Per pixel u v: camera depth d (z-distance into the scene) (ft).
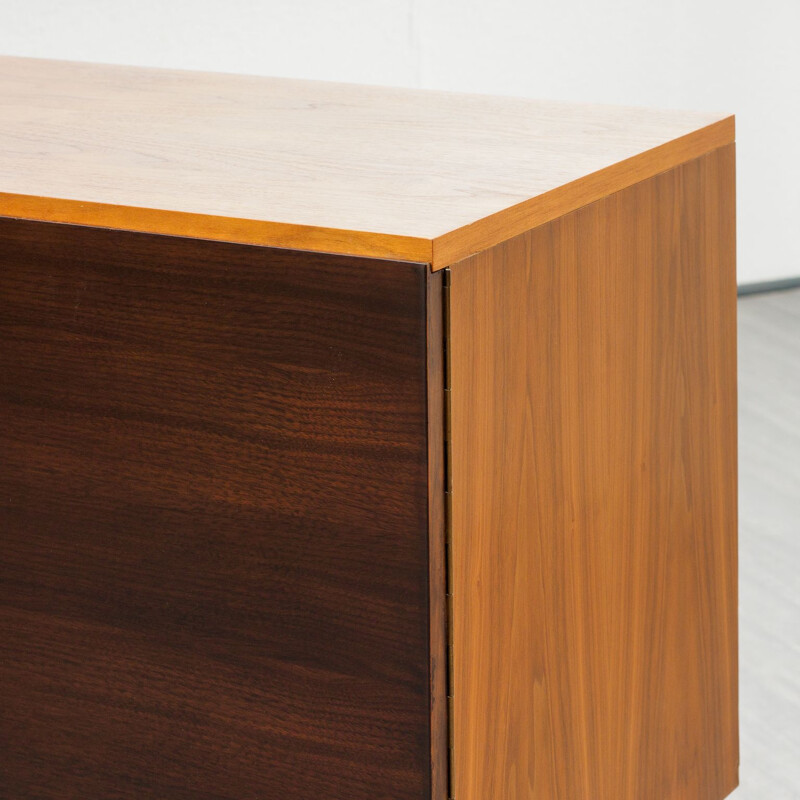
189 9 10.14
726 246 4.56
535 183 3.53
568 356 3.66
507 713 3.59
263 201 3.38
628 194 3.87
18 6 9.48
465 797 3.43
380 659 3.32
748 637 6.62
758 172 12.37
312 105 4.92
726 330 4.63
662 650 4.43
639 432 4.11
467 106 4.86
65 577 3.77
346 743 3.43
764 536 7.66
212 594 3.53
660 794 4.52
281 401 3.28
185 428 3.44
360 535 3.26
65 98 5.11
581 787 4.03
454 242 3.07
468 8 11.20
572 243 3.60
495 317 3.28
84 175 3.73
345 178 3.65
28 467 3.73
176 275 3.33
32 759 3.99
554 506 3.69
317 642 3.41
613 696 4.16
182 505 3.51
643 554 4.23
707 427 4.57
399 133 4.33
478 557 3.35
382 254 3.05
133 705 3.76
